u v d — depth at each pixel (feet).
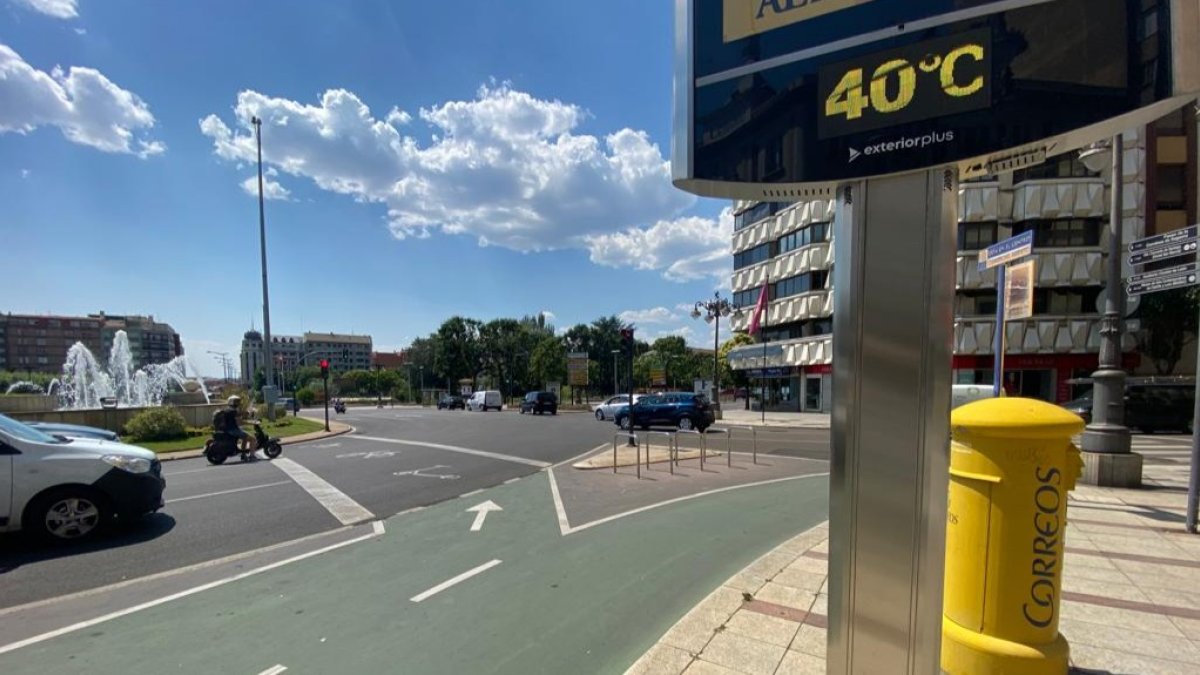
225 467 43.68
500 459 47.24
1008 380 97.96
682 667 11.11
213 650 13.00
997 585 10.04
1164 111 6.62
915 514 7.75
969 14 7.43
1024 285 22.67
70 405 90.89
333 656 12.63
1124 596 14.43
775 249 138.92
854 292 8.23
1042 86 7.07
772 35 8.75
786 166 8.64
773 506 27.50
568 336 295.07
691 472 38.81
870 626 8.05
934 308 7.71
